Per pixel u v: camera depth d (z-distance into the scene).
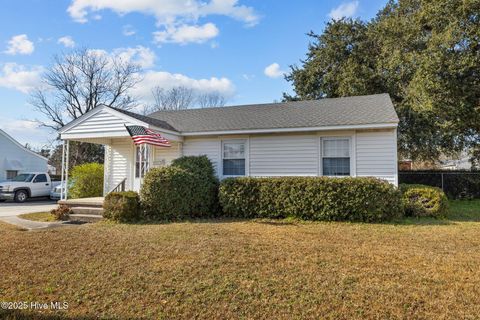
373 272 4.44
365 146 10.23
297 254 5.31
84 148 29.42
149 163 11.56
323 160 10.73
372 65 18.84
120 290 3.90
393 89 17.11
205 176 10.17
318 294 3.73
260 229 7.64
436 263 4.86
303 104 13.41
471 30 11.80
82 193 14.65
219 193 9.95
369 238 6.59
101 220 9.38
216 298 3.65
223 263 4.84
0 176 21.88
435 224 8.41
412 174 16.80
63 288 3.99
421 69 12.98
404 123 16.83
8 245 6.07
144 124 10.26
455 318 3.19
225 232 7.23
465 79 12.48
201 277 4.27
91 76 30.61
